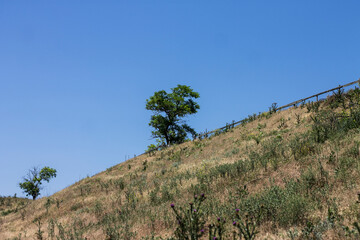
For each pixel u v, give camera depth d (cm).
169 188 1408
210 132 3120
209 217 782
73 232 1174
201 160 2078
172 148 3173
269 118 2538
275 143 1439
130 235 860
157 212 1041
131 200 1435
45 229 1402
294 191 750
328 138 1105
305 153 1034
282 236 553
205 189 1144
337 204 612
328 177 765
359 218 527
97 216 1365
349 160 803
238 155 1689
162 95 5212
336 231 504
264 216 665
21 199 4003
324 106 1994
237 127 2847
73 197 2059
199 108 5506
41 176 5731
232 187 1028
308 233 525
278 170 999
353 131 1063
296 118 2062
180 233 484
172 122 5281
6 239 1375
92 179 2681
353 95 1711
